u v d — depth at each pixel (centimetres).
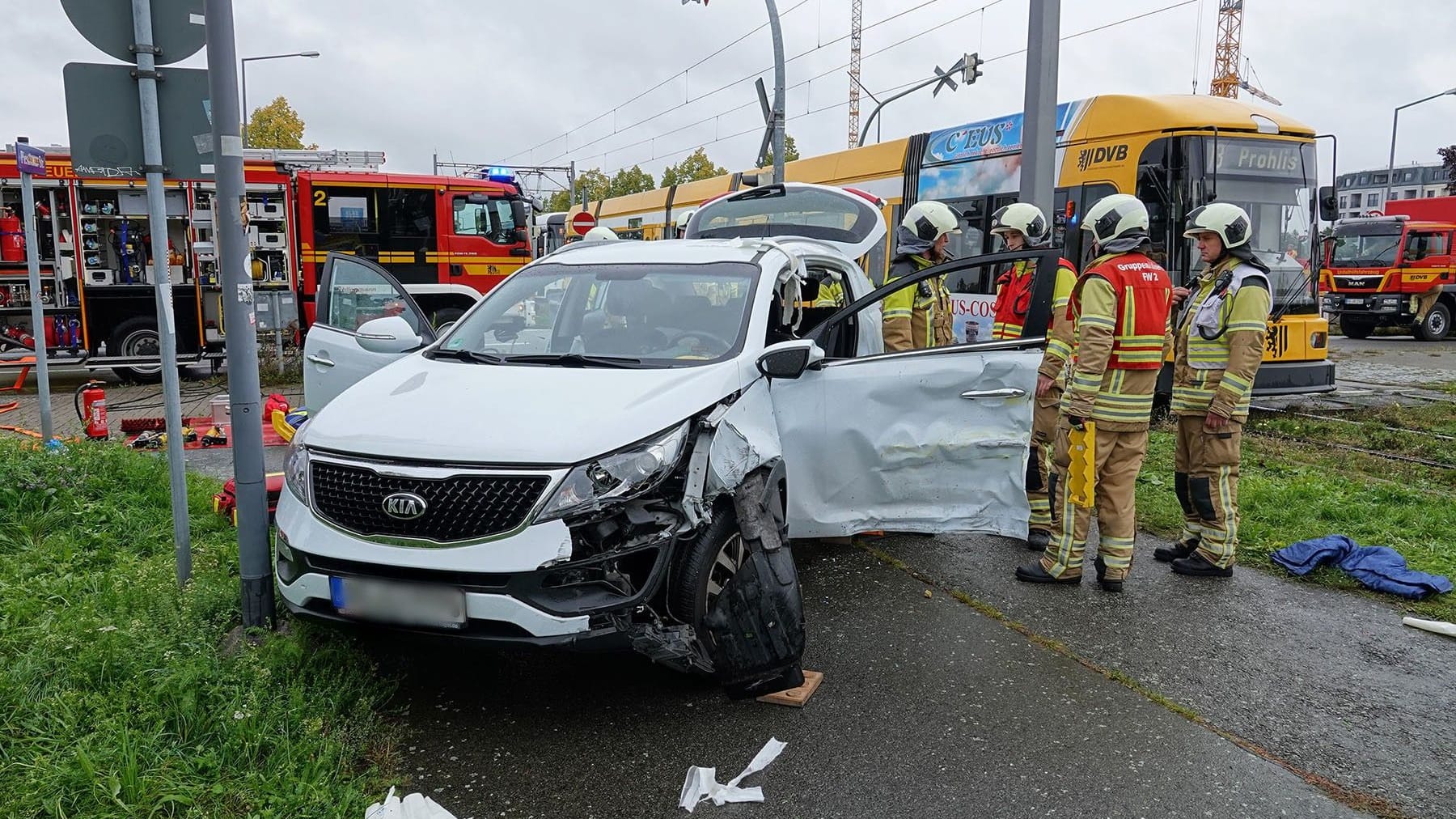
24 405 1142
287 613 425
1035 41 874
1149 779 334
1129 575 554
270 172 1384
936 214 625
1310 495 692
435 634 337
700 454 370
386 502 339
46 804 274
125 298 1295
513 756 342
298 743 323
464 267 1544
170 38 411
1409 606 505
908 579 538
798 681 389
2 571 466
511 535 332
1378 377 1605
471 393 388
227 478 718
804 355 425
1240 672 423
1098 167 1101
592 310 468
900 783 329
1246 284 521
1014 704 388
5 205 1248
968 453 496
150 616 407
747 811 312
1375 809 318
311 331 607
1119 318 505
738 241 521
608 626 340
